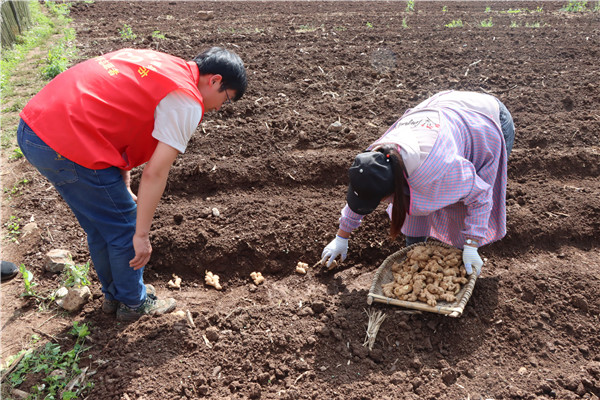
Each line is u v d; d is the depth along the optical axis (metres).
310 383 2.81
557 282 3.44
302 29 8.02
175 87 2.41
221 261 3.79
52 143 2.40
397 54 6.88
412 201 2.68
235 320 3.17
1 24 6.92
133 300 3.11
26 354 2.88
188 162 4.49
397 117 5.26
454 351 3.00
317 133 4.97
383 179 2.46
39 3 9.74
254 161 4.55
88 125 2.41
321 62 6.54
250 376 2.85
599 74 6.16
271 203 4.21
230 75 2.58
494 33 7.85
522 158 4.66
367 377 2.84
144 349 2.94
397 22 8.67
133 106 2.45
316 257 3.89
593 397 2.71
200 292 3.63
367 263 3.91
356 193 2.53
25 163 4.65
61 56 6.51
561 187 4.37
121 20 8.67
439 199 2.65
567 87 5.87
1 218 4.01
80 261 3.65
